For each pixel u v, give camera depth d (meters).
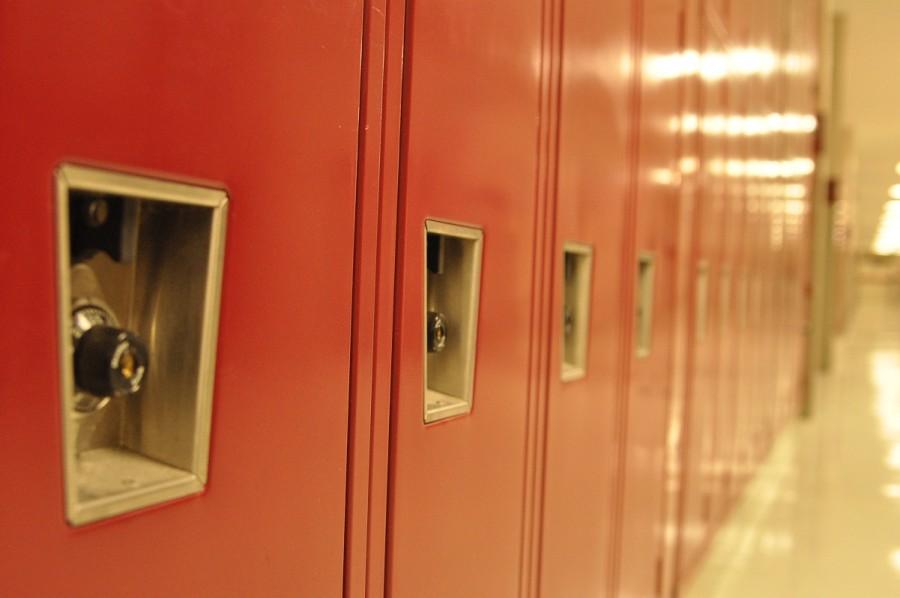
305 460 0.64
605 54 1.29
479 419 0.93
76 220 0.51
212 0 0.52
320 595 0.67
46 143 0.42
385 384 0.74
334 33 0.64
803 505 3.62
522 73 0.98
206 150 0.52
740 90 2.76
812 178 6.09
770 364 4.26
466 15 0.84
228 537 0.57
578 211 1.20
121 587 0.48
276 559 0.61
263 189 0.58
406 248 0.75
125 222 0.51
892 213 21.61
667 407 1.90
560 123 1.11
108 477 0.51
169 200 0.50
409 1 0.74
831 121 7.18
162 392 0.55
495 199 0.93
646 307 1.67
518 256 1.00
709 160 2.25
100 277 0.54
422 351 0.79
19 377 0.42
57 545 0.44
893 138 11.96
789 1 4.15
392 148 0.73
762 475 4.15
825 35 6.46
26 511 0.43
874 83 8.84
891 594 2.54
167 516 0.52
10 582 0.42
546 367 1.12
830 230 8.79
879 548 3.01
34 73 0.42
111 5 0.46
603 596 1.46
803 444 5.04
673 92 1.77
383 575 0.76
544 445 1.13
